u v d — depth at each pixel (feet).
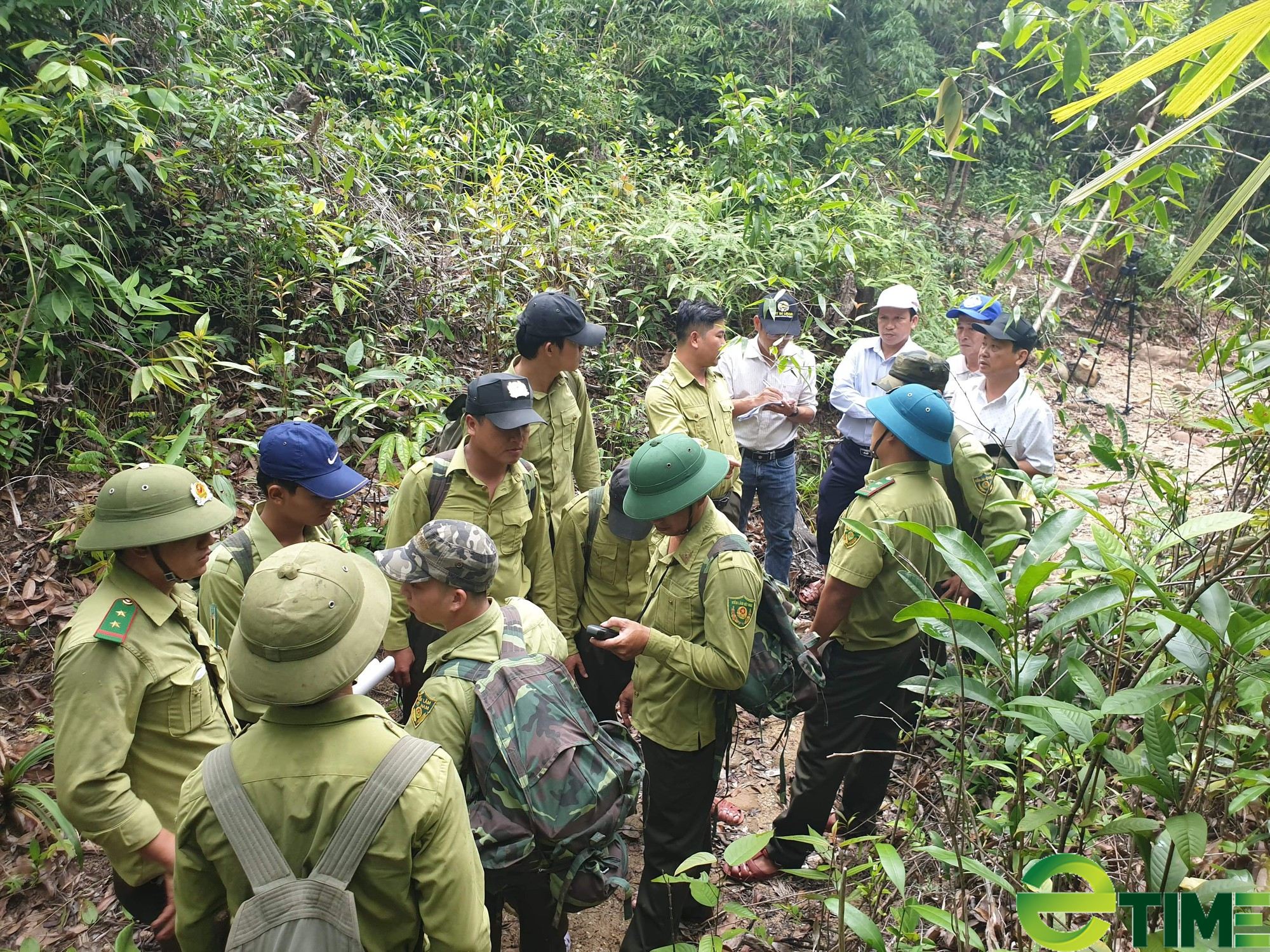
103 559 12.03
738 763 11.94
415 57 25.11
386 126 20.38
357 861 4.54
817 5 31.40
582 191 21.75
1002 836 6.84
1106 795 6.63
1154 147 3.44
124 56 15.52
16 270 13.07
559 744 6.05
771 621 8.21
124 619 6.43
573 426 11.36
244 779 4.73
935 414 8.49
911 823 7.23
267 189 15.67
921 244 26.86
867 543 8.41
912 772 8.90
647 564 9.93
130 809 6.21
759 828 10.57
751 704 8.09
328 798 4.64
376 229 16.57
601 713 10.61
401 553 6.54
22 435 12.44
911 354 10.03
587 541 9.98
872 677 8.87
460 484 9.23
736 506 13.39
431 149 20.10
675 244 20.53
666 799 8.41
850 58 33.88
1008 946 5.70
